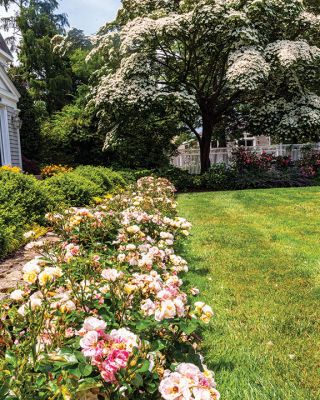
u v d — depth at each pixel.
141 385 1.40
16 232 4.61
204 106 14.55
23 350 1.41
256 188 13.32
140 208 4.71
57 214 3.83
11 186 5.47
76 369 1.33
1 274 3.43
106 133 15.09
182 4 13.22
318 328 2.66
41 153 16.67
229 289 3.36
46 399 1.29
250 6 11.89
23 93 16.62
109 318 1.84
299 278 3.62
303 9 12.66
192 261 4.19
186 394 1.22
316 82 14.27
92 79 16.41
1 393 1.24
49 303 1.76
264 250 4.59
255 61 11.66
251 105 14.74
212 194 10.81
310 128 13.50
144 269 2.51
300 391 1.99
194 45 12.75
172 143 17.12
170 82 13.32
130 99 12.20
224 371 2.15
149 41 12.23
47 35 26.09
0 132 12.35
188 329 1.72
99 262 2.61
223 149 16.70
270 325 2.70
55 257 2.82
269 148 15.90
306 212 7.18
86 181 7.93
